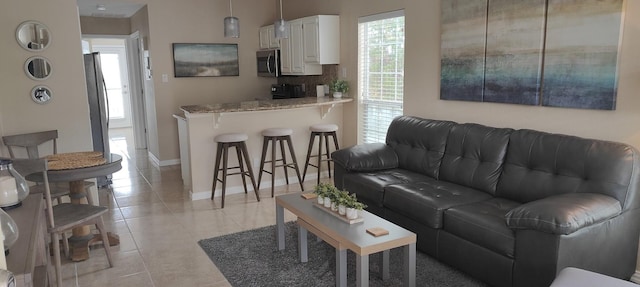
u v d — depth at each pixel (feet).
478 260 9.26
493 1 11.84
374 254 10.99
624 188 8.72
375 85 17.25
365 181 12.31
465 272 9.73
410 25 14.92
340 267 8.62
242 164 15.87
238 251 11.37
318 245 11.60
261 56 22.52
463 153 12.01
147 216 14.30
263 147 16.35
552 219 7.70
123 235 12.69
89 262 10.96
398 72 16.05
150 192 17.08
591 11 9.72
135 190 17.39
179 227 13.26
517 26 11.30
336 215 9.38
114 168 10.44
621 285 6.36
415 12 14.65
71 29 13.91
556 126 10.82
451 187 11.50
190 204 15.47
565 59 10.33
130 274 10.34
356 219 9.06
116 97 35.06
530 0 10.91
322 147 18.62
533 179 10.18
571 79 10.27
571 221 7.64
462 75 13.05
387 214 11.69
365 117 17.99
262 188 17.28
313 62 18.81
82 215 9.86
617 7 9.27
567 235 7.76
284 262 10.67
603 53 9.60
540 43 10.81
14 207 7.49
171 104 21.59
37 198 8.07
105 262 10.94
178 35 21.22
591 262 8.27
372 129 17.67
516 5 11.25
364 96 17.90
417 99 15.01
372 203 12.14
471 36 12.60
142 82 23.98
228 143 15.06
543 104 10.98
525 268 8.29
